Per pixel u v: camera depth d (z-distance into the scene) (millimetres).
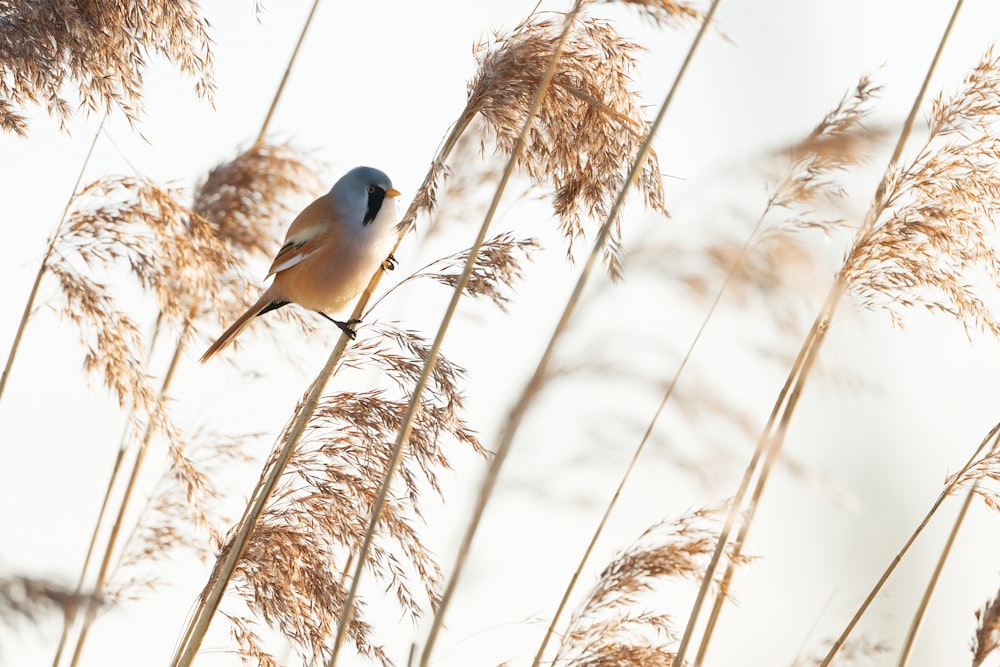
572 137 7902
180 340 9125
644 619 7801
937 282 7887
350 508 7684
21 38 8953
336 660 6551
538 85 7832
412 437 7594
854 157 6574
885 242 7699
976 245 8125
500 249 7473
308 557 7703
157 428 8203
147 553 8734
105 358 8148
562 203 7883
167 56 9359
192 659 7156
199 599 7961
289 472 7906
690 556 7352
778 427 6930
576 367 5105
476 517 5566
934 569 8492
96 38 9125
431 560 7543
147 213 8391
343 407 7824
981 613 8023
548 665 7504
